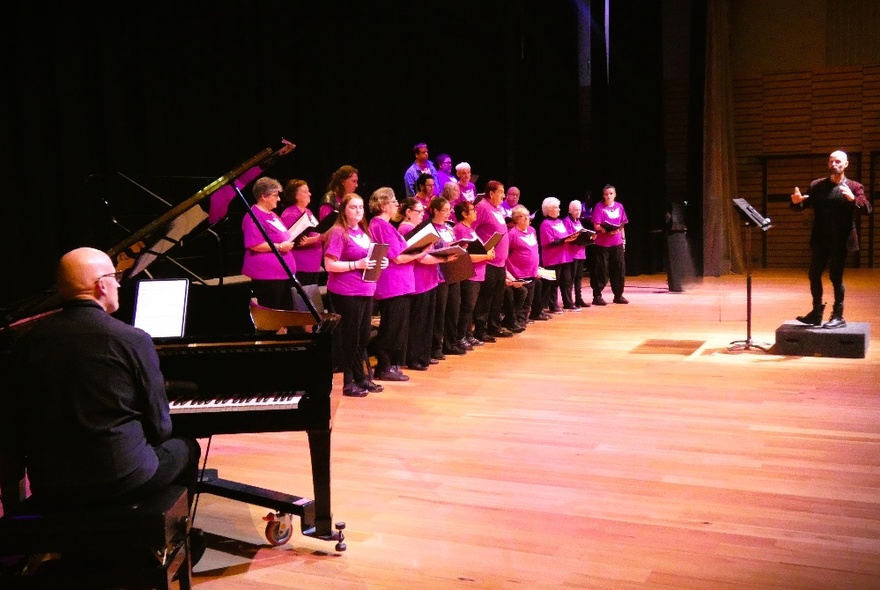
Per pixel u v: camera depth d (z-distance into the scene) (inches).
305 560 122.0
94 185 264.4
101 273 100.0
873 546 120.6
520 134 512.7
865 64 487.8
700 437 175.8
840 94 494.9
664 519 132.5
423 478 154.9
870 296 378.6
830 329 256.2
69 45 259.6
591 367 248.7
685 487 146.6
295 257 257.9
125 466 96.9
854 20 487.5
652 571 114.3
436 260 237.6
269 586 114.0
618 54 504.1
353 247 214.8
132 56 284.0
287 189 240.2
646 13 502.3
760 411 194.9
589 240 351.6
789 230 515.2
